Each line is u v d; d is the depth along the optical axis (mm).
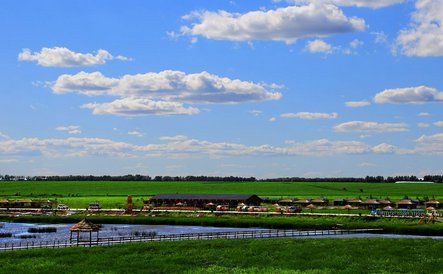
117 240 106938
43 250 91312
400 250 91938
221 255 88000
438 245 96438
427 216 168250
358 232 135625
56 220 180625
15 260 83688
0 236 130875
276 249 93562
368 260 84188
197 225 166125
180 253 89688
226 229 151125
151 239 109875
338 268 78812
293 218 172125
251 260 84250
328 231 131500
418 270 77250
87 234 136500
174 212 199625
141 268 78312
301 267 79562
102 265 80062
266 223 157750
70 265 80312
